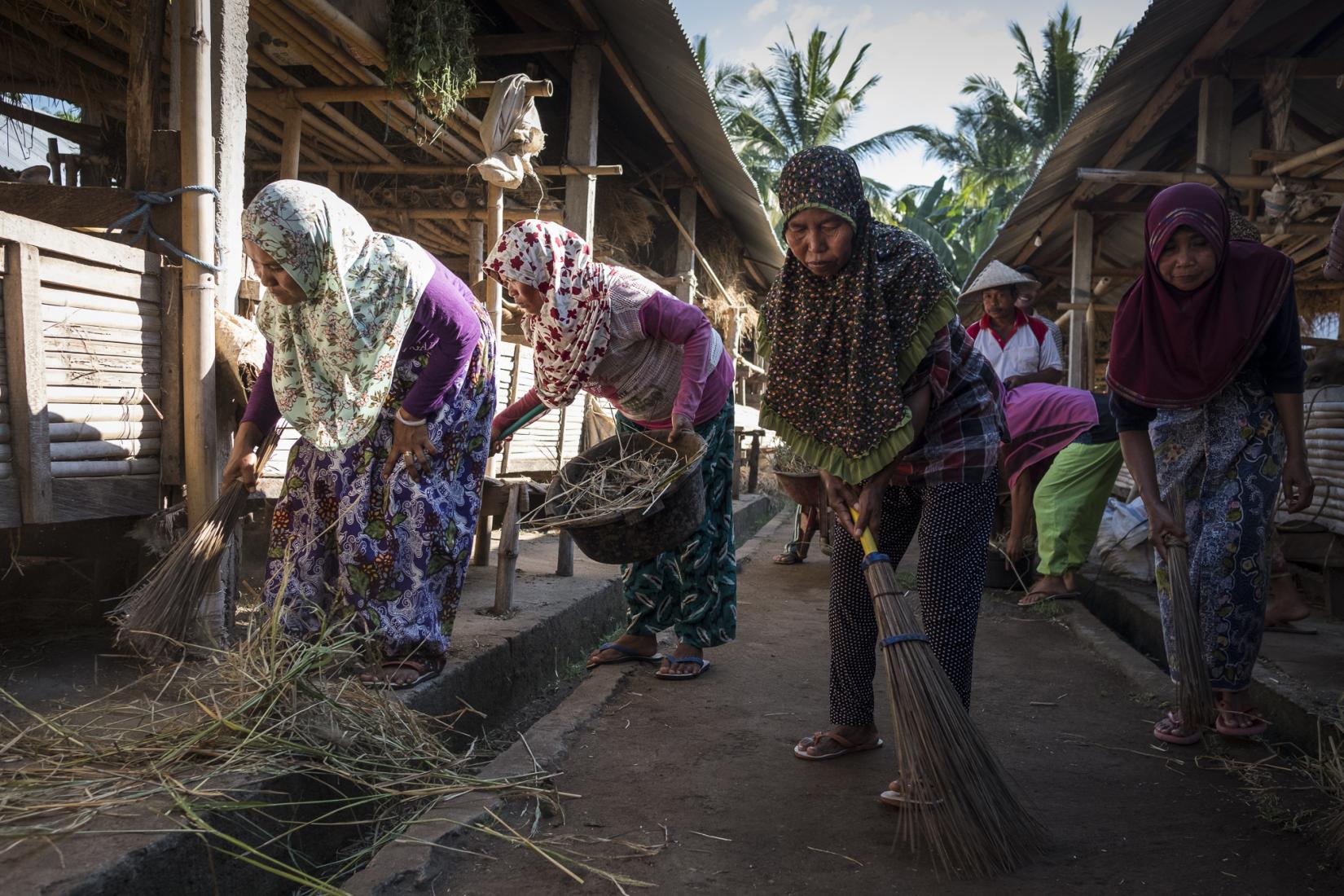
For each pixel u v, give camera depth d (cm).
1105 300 1401
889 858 243
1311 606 518
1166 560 319
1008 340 624
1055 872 235
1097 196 1025
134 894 187
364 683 304
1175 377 315
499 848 244
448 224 847
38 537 391
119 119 675
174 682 296
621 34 775
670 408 384
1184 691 296
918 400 263
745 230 1395
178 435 338
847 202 249
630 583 409
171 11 352
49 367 294
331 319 290
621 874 233
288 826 235
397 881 219
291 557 315
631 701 370
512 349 595
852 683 311
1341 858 238
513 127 589
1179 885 229
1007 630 510
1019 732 342
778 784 290
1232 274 305
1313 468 500
